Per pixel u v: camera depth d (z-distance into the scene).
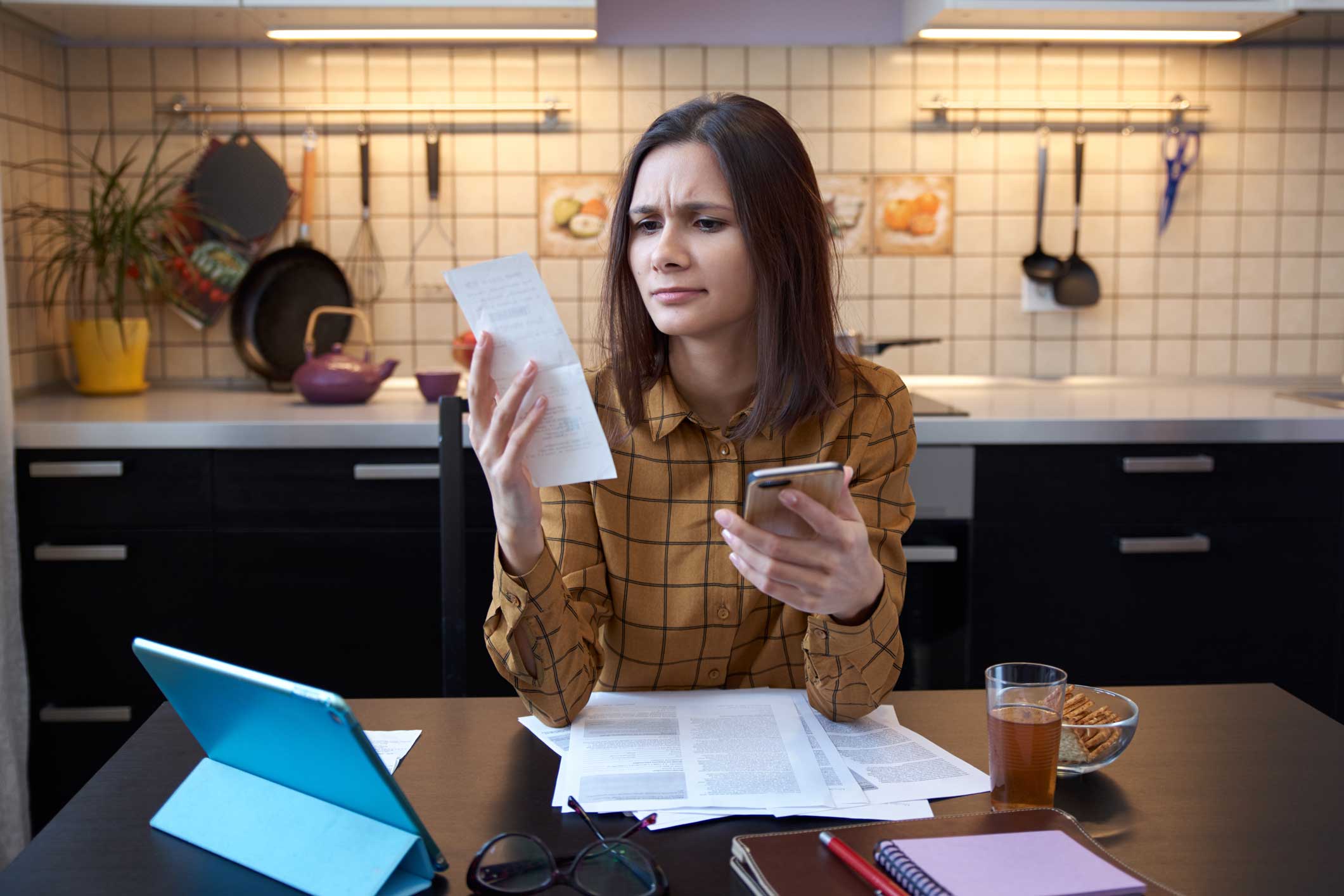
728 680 1.21
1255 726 1.04
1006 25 2.49
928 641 2.26
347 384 2.43
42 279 2.61
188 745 1.00
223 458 2.19
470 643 2.18
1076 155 2.72
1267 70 2.74
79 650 2.21
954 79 2.72
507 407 0.90
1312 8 2.39
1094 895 0.68
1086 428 2.21
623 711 1.06
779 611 1.17
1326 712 2.31
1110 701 1.01
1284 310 2.80
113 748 2.23
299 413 2.33
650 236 1.07
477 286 0.90
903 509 1.17
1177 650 2.28
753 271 1.05
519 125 2.71
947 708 1.08
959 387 2.78
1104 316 2.79
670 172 1.03
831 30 2.70
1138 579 2.26
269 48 2.68
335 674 2.24
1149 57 2.73
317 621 2.23
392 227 2.73
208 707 0.81
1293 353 2.81
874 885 0.71
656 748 0.97
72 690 2.22
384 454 2.20
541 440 0.92
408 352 2.76
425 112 2.70
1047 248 2.78
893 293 2.77
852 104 2.72
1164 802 0.88
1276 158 2.77
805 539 0.87
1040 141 2.74
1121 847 0.81
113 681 2.22
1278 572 2.28
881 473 1.16
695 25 2.70
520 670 1.01
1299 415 2.24
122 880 0.77
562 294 2.75
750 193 1.02
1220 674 2.29
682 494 1.15
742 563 0.90
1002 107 2.72
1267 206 2.78
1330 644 2.30
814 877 0.73
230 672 0.74
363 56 2.68
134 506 2.19
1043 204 2.74
